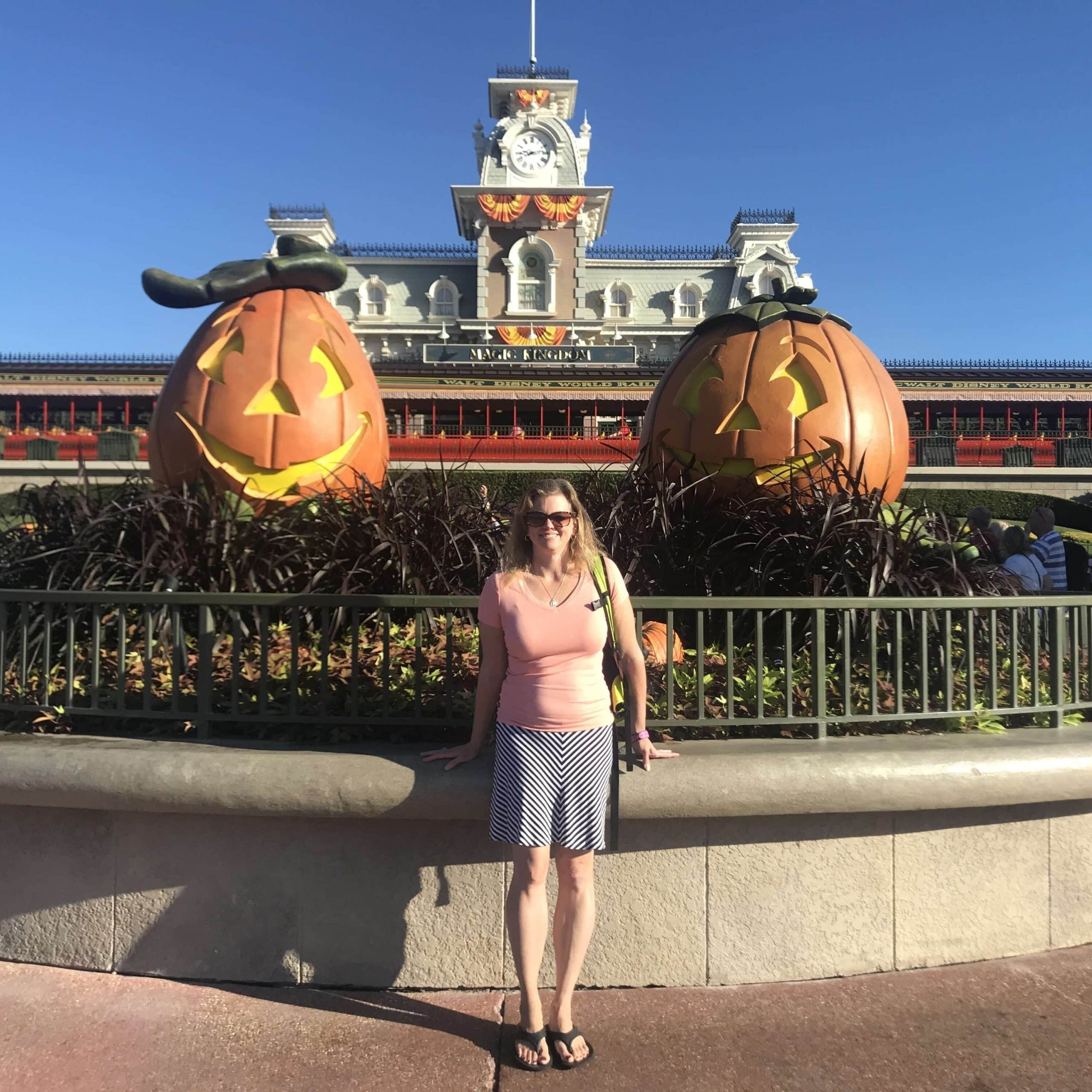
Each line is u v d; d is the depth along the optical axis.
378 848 3.02
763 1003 2.94
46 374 32.31
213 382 5.53
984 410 34.69
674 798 2.83
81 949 3.15
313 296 6.07
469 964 3.03
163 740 3.24
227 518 4.68
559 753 2.55
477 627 4.61
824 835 3.08
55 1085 2.48
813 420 5.22
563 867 2.61
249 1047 2.67
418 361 39.75
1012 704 3.39
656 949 3.05
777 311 5.62
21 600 3.39
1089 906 3.39
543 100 50.56
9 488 25.28
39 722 3.45
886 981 3.09
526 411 34.56
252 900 3.05
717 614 4.54
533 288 50.91
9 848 3.20
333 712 3.33
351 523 4.63
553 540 2.62
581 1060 2.57
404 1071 2.55
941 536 4.74
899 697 3.21
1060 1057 2.62
